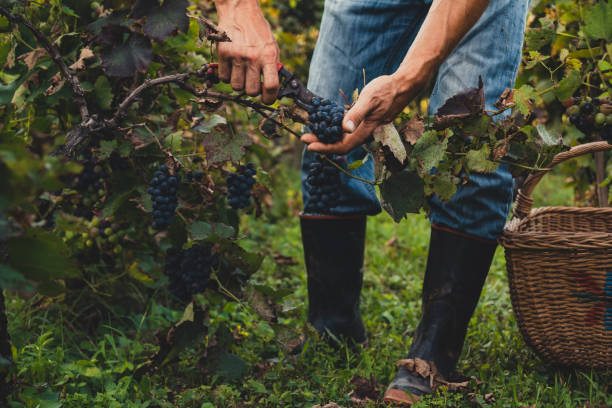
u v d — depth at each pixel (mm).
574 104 1681
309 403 1635
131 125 1514
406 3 1736
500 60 1625
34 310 1899
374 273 2844
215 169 1815
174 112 1763
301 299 2482
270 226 3670
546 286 1748
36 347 1644
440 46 1334
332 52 1801
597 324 1726
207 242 1557
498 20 1623
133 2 1598
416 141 1395
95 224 1801
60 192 1713
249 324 2068
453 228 1698
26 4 1577
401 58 1846
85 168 1688
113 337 1948
